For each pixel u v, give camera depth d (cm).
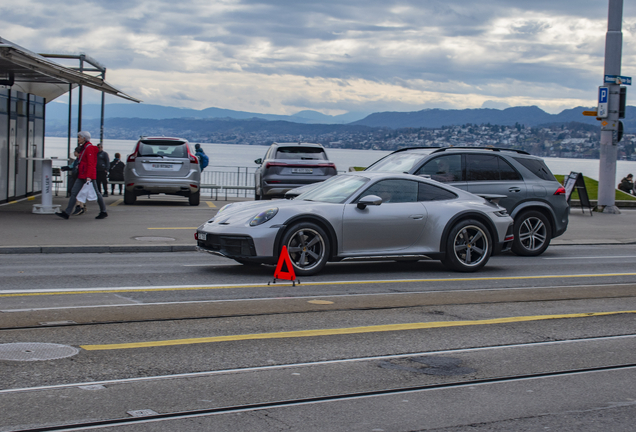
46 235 1233
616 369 522
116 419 394
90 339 565
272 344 566
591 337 619
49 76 1759
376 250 926
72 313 657
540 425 405
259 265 993
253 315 671
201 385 459
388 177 957
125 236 1255
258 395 443
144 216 1611
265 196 1833
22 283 811
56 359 507
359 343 577
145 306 698
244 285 832
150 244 1164
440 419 410
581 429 401
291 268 852
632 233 1559
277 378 479
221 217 923
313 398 440
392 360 530
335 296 778
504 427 401
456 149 1184
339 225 903
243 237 871
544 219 1190
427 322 659
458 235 965
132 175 1916
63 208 1756
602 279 952
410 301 761
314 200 955
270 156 1858
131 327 609
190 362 510
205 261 1037
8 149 1797
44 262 995
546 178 1211
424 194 967
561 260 1148
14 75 1806
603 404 445
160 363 505
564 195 1208
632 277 974
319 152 1869
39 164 2102
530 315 704
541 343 594
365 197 908
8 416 393
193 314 668
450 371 507
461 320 672
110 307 689
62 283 816
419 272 973
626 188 2838
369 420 405
